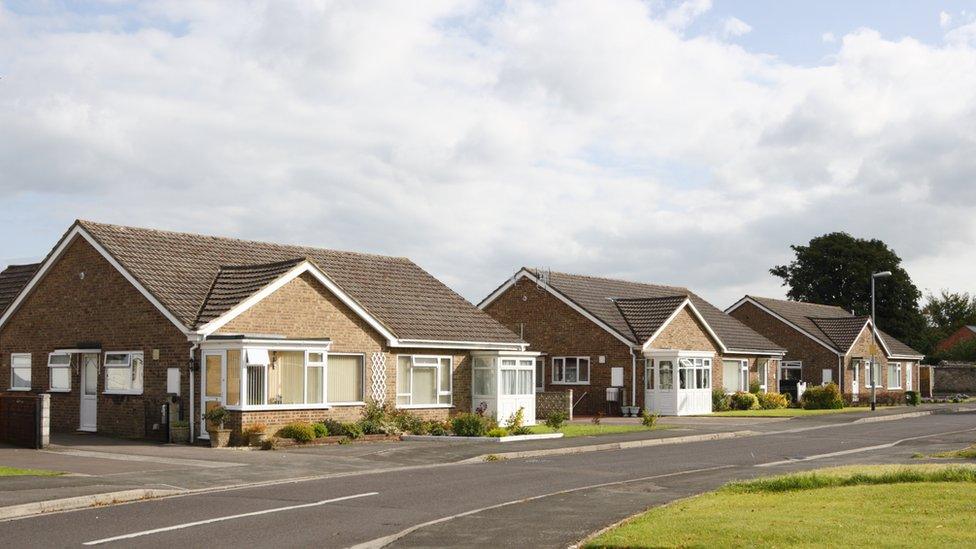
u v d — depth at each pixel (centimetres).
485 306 4888
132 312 2797
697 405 4462
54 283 3050
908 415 4575
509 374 3419
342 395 2936
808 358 6222
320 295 2894
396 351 3123
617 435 3047
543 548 1171
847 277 8925
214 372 2612
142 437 2734
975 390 7700
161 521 1364
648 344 4375
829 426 3731
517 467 2161
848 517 1248
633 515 1405
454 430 2936
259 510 1476
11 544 1185
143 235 3016
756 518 1247
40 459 2156
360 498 1620
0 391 3186
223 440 2519
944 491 1481
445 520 1373
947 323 11225
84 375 2952
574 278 4928
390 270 3662
